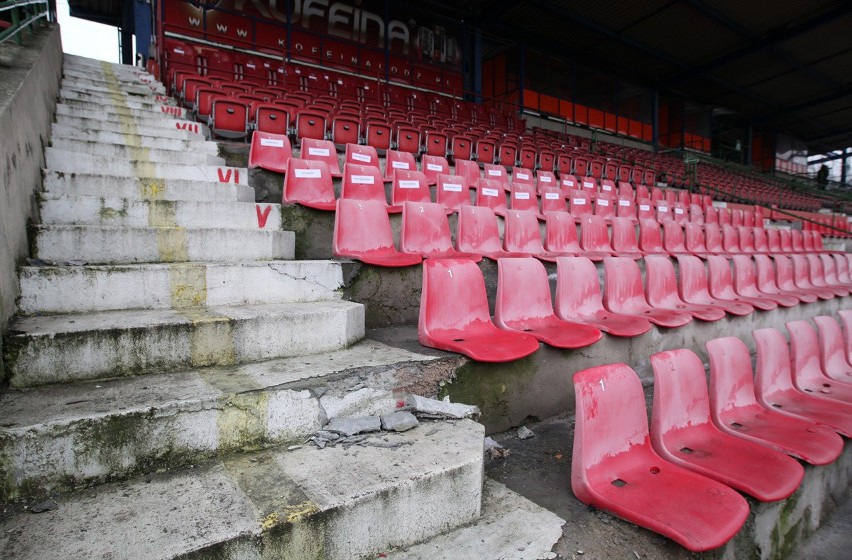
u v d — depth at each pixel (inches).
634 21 623.2
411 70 583.5
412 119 374.9
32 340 64.1
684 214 319.6
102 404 58.4
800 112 968.9
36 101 122.0
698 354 153.1
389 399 78.4
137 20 524.4
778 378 115.9
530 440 93.2
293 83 461.4
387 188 210.1
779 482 73.3
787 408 108.9
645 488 70.1
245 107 243.3
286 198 153.9
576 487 70.3
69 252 93.2
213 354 76.5
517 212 174.6
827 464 88.9
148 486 55.4
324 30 523.5
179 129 216.8
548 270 161.0
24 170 92.8
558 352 105.3
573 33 651.5
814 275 252.2
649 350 133.4
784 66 757.9
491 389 92.8
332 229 144.4
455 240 169.2
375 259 119.1
